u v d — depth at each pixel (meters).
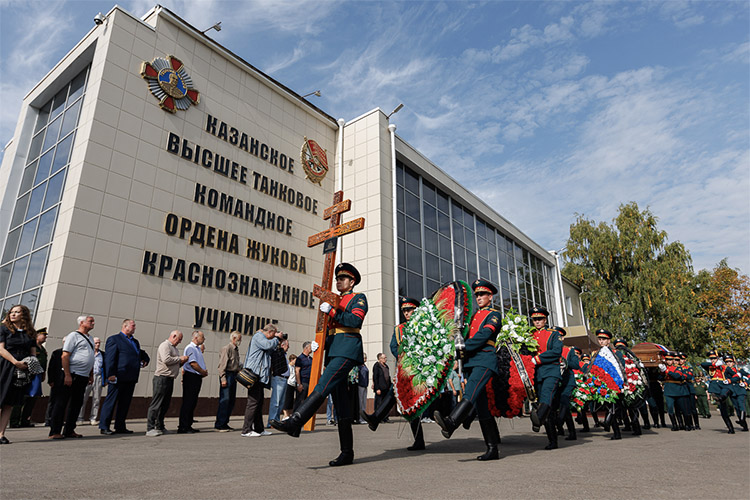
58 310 11.31
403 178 21.23
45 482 3.38
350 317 4.52
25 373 6.02
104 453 5.14
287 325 17.00
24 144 17.05
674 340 30.20
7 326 6.08
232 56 17.23
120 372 7.95
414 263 20.30
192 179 15.03
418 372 5.30
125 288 12.67
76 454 5.02
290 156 18.89
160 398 7.89
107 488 3.18
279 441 6.89
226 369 9.18
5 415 5.99
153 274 13.35
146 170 13.83
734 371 10.08
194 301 14.21
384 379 13.07
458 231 24.67
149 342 12.88
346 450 4.46
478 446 6.46
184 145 15.02
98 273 12.21
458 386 12.23
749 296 33.91
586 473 3.98
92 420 10.29
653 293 31.06
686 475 3.90
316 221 19.31
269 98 18.59
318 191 19.78
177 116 15.04
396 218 19.34
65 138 15.00
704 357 29.34
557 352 6.59
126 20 14.26
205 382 13.95
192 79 15.73
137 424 10.66
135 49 14.31
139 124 13.93
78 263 11.88
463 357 4.90
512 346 6.34
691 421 10.60
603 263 33.84
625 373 8.32
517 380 5.83
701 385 17.03
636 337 31.59
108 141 13.11
